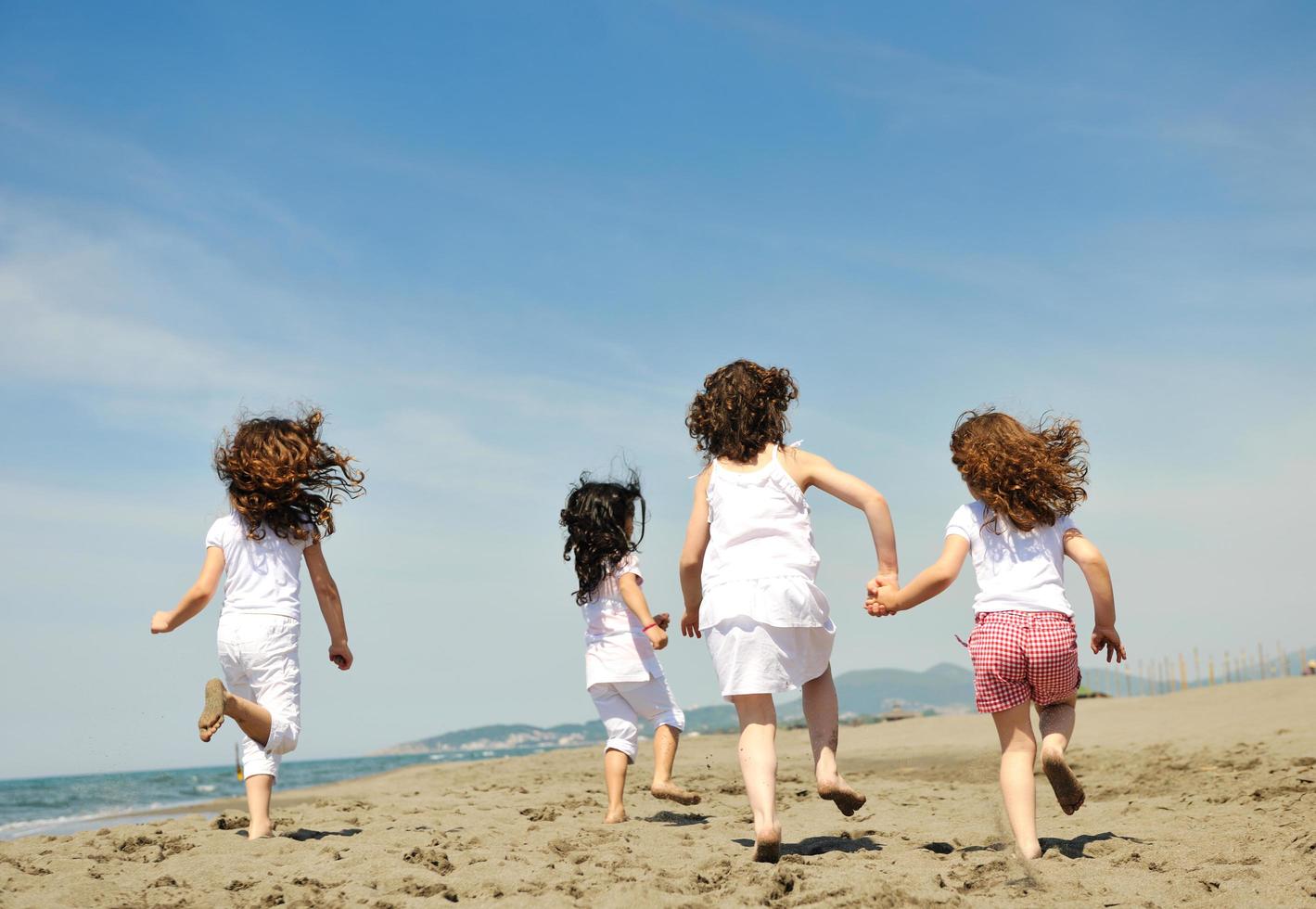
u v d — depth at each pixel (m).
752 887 3.11
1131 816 4.81
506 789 8.12
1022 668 3.54
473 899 3.17
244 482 4.50
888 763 10.33
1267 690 13.61
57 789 23.31
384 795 8.33
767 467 3.80
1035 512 3.67
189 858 3.94
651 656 5.31
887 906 2.88
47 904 3.16
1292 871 3.29
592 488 5.33
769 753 3.62
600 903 2.98
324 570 4.73
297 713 4.48
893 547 3.69
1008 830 4.48
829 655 3.81
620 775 5.26
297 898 3.24
